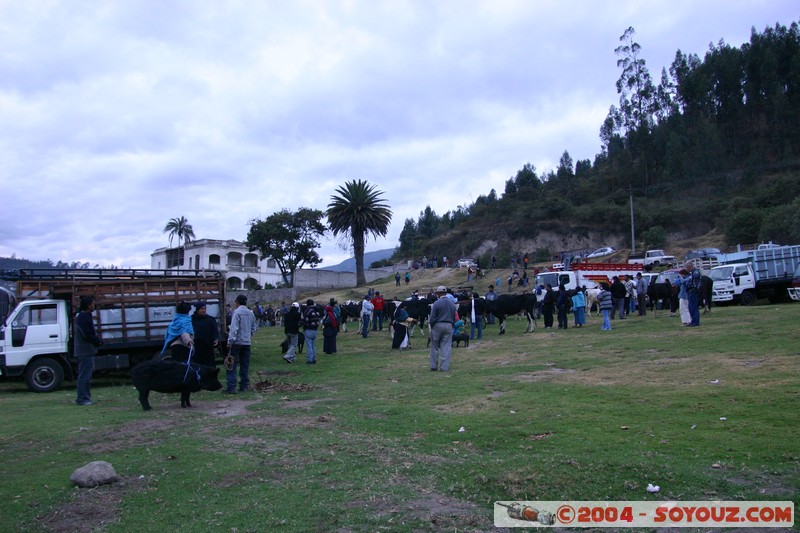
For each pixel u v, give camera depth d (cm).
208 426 876
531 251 10744
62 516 526
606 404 905
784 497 518
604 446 679
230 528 488
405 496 554
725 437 691
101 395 1275
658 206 10169
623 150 12669
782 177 8969
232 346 1213
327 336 2006
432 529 481
